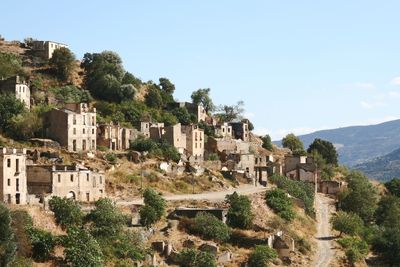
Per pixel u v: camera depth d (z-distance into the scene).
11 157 175.50
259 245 189.25
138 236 176.38
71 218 171.88
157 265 170.12
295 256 199.38
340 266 199.38
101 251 159.50
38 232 159.12
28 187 190.25
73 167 198.00
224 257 182.12
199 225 191.75
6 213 150.88
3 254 145.25
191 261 172.62
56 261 155.75
